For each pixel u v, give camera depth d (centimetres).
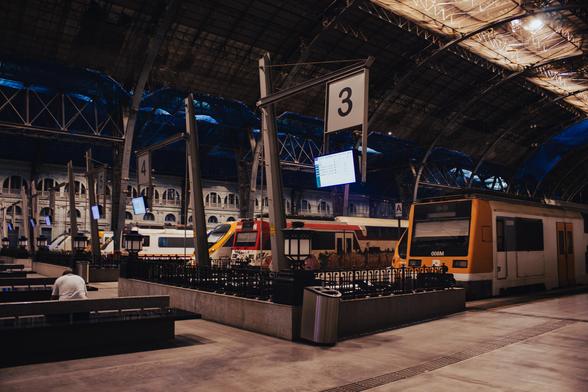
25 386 618
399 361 753
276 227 1166
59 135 3962
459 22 4053
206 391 601
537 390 604
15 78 3838
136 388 611
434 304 1207
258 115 4731
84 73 3903
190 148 1573
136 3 3281
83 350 818
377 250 3316
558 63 4822
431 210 1636
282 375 673
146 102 4491
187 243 3953
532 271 1727
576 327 1040
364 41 4200
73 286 933
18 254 4238
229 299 1077
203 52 3884
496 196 1673
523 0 3719
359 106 987
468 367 716
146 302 932
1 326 772
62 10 3206
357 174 1019
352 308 977
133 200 2273
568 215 2017
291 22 3831
